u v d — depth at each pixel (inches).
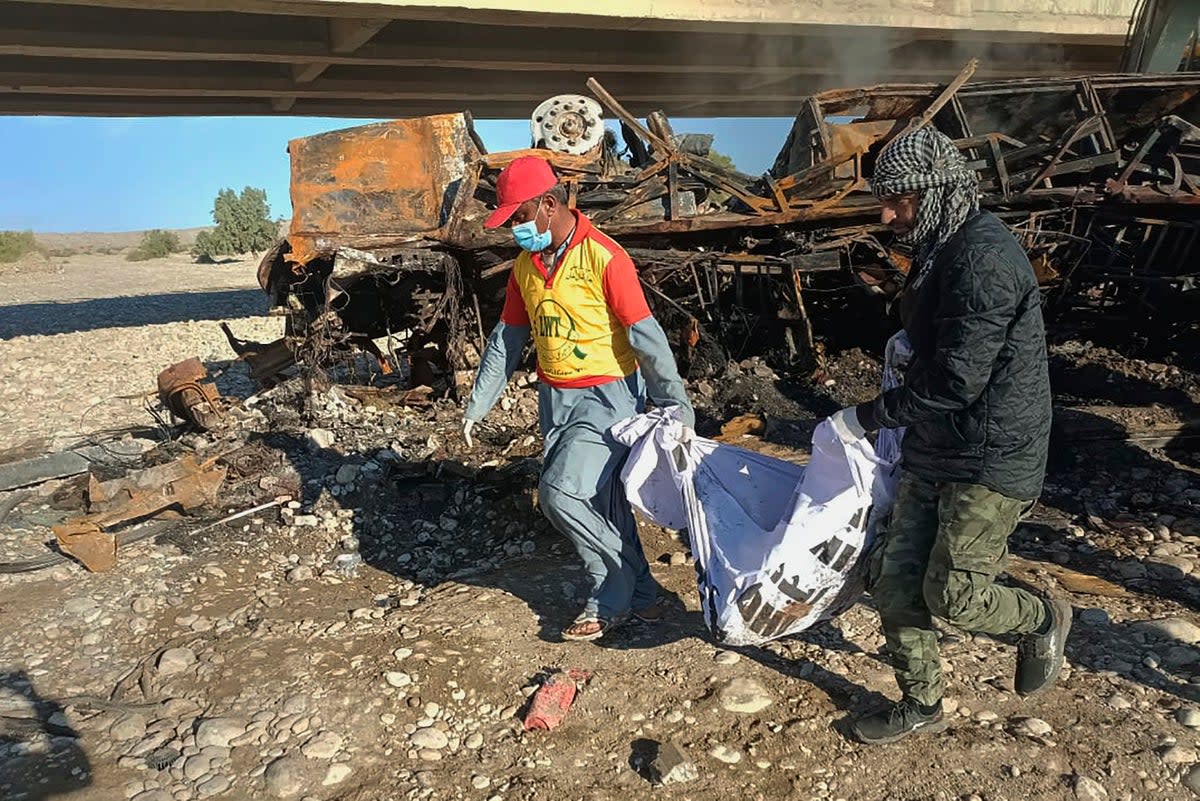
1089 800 102.3
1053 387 263.4
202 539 190.9
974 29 765.3
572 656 136.7
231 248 1592.0
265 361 295.6
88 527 179.5
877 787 107.0
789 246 266.8
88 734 121.6
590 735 118.6
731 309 279.6
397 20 634.2
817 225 269.4
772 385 267.7
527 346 280.5
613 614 138.2
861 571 111.2
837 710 121.0
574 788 108.8
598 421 130.3
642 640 141.2
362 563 182.4
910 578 105.0
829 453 108.3
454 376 264.8
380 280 267.6
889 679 127.2
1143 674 126.3
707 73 868.6
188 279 1140.5
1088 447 218.7
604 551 134.7
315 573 177.3
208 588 168.7
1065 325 279.3
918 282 97.4
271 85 762.8
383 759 115.4
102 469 233.5
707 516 120.4
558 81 887.1
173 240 1782.7
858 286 269.1
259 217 1611.7
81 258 1701.5
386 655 138.4
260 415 264.5
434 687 129.6
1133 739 112.0
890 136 271.9
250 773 113.0
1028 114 274.2
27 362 439.2
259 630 148.9
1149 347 281.7
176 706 127.1
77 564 179.2
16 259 1416.1
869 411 101.7
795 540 109.7
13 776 112.9
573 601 155.0
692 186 270.2
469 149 264.8
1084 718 116.7
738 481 123.2
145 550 185.8
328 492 209.9
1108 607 146.6
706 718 120.6
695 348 273.0
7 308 788.6
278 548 187.8
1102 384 262.1
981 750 111.0
